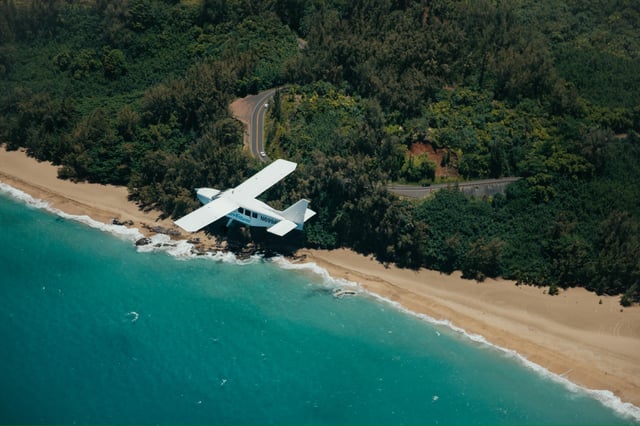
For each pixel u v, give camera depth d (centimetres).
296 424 8638
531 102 14625
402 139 13625
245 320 10556
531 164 12988
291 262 12162
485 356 10075
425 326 10688
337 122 14050
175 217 13300
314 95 14725
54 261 11788
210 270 11831
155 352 9688
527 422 8844
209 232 12812
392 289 11544
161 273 11656
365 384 9388
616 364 9931
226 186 13088
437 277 11881
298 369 9581
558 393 9394
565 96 14475
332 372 9569
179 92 14950
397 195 12500
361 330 10519
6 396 8681
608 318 10825
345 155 13100
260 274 11800
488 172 13400
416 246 11944
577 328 10650
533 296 11381
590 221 12250
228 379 9288
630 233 11650
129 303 10775
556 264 11556
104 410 8594
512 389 9431
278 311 10850
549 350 10200
